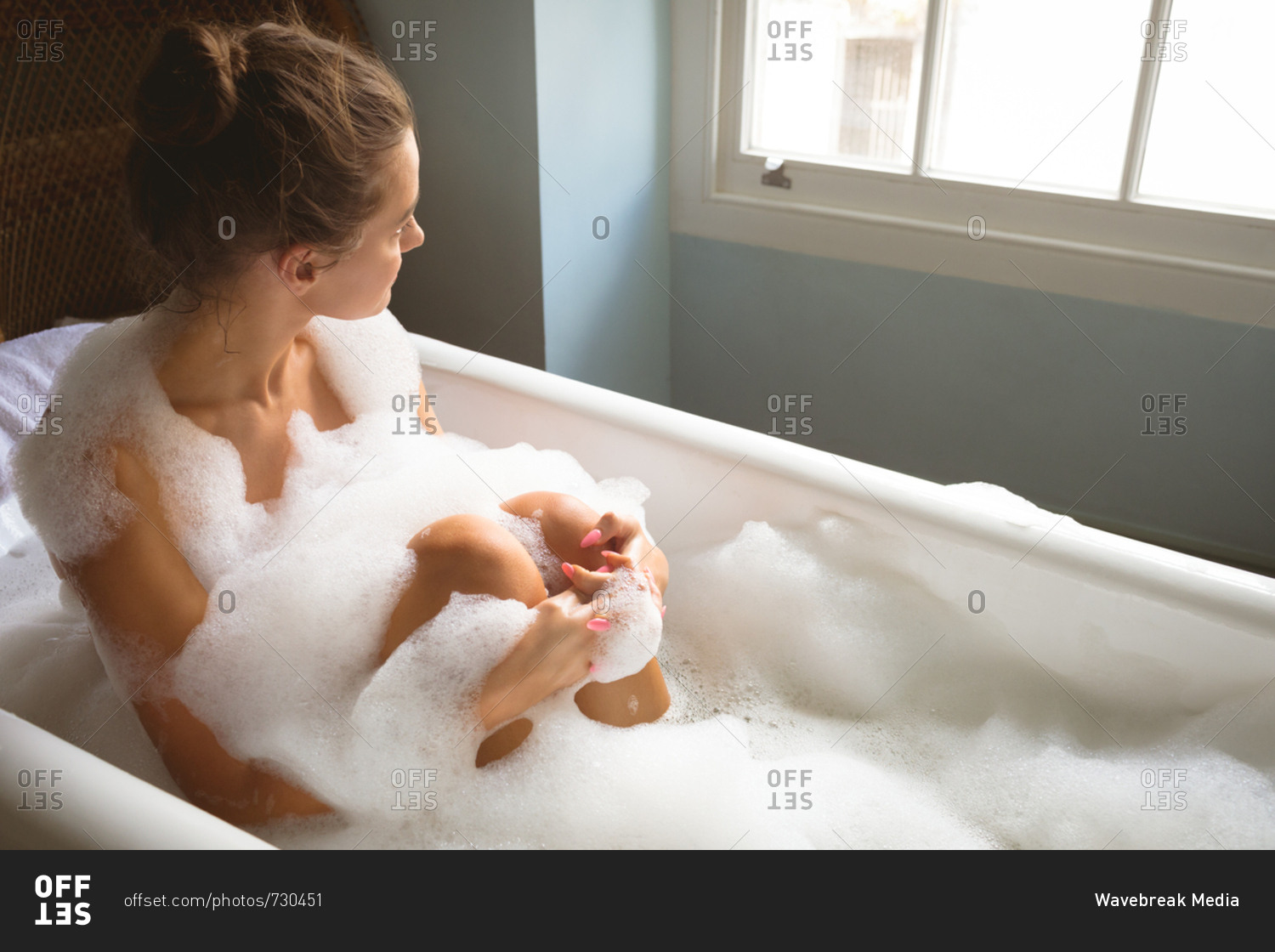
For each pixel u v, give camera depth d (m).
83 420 0.80
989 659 1.13
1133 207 1.59
